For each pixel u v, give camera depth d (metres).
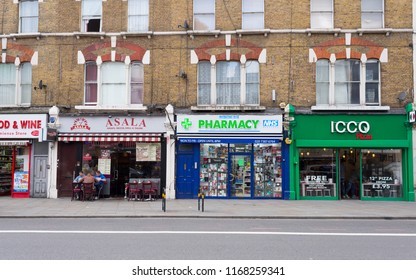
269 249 8.93
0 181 21.34
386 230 11.79
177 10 20.47
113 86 20.66
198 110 20.02
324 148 20.06
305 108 19.83
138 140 19.92
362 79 19.86
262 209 16.39
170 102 20.17
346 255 8.39
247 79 20.34
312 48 20.00
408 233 11.22
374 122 19.62
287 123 19.69
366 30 19.67
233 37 20.25
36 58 20.64
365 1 20.19
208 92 20.41
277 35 20.12
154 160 20.28
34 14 21.12
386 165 19.95
